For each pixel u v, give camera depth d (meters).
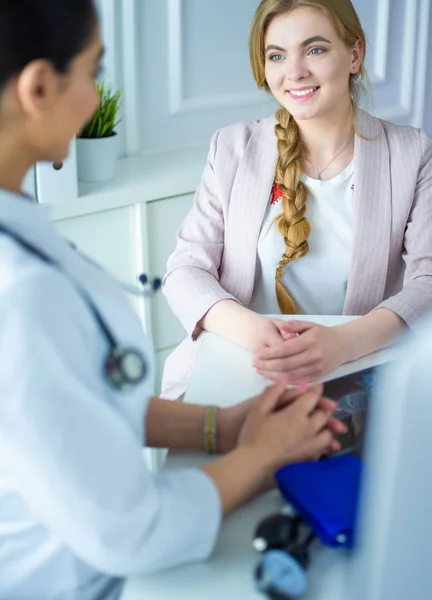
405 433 0.66
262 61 1.60
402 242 1.63
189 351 1.60
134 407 0.80
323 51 1.51
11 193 0.76
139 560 0.76
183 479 0.82
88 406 0.72
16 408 0.69
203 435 1.00
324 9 1.49
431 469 0.66
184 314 1.52
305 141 1.62
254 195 1.63
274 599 0.78
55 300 0.71
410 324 1.40
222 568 0.83
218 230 1.68
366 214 1.59
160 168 2.31
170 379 1.62
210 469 0.87
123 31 2.28
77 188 2.04
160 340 2.31
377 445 0.69
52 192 1.99
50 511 0.73
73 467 0.71
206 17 2.42
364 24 2.75
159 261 2.25
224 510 0.85
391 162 1.61
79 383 0.72
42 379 0.69
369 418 1.02
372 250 1.59
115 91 2.33
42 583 0.80
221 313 1.44
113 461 0.73
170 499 0.79
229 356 1.31
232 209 1.64
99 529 0.73
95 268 0.83
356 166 1.59
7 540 0.79
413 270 1.57
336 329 1.31
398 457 0.66
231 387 1.19
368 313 1.50
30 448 0.70
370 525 0.70
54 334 0.71
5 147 0.76
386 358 1.30
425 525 0.67
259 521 0.89
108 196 2.07
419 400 0.66
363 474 0.81
